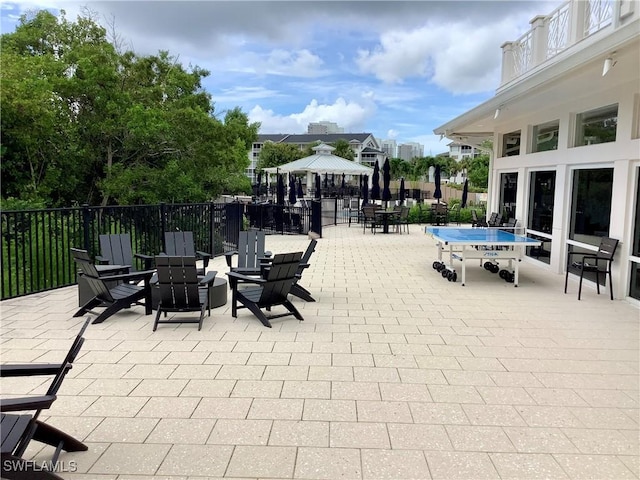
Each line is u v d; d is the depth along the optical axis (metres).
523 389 3.77
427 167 49.88
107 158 15.85
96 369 4.08
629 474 2.65
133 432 3.04
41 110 12.41
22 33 15.88
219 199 22.80
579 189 8.33
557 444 2.96
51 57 14.31
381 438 3.00
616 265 6.88
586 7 7.89
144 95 16.12
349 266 9.55
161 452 2.82
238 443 2.92
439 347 4.72
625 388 3.82
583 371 4.15
